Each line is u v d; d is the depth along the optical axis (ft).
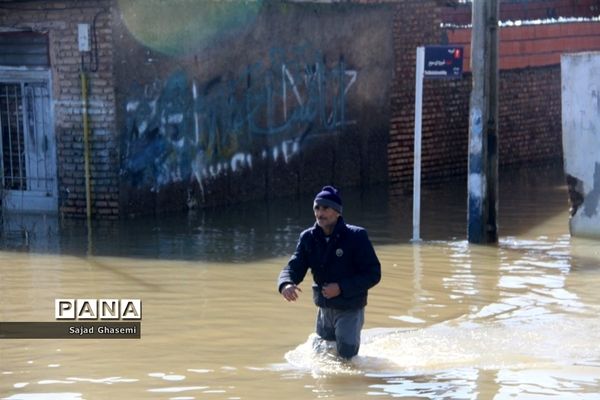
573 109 106.11
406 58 149.07
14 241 105.19
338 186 142.20
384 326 73.56
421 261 95.20
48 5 117.08
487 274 89.86
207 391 58.95
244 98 128.77
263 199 132.36
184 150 122.83
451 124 156.25
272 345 68.85
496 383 60.49
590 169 105.60
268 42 131.03
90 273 90.12
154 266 92.84
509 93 163.73
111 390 59.21
